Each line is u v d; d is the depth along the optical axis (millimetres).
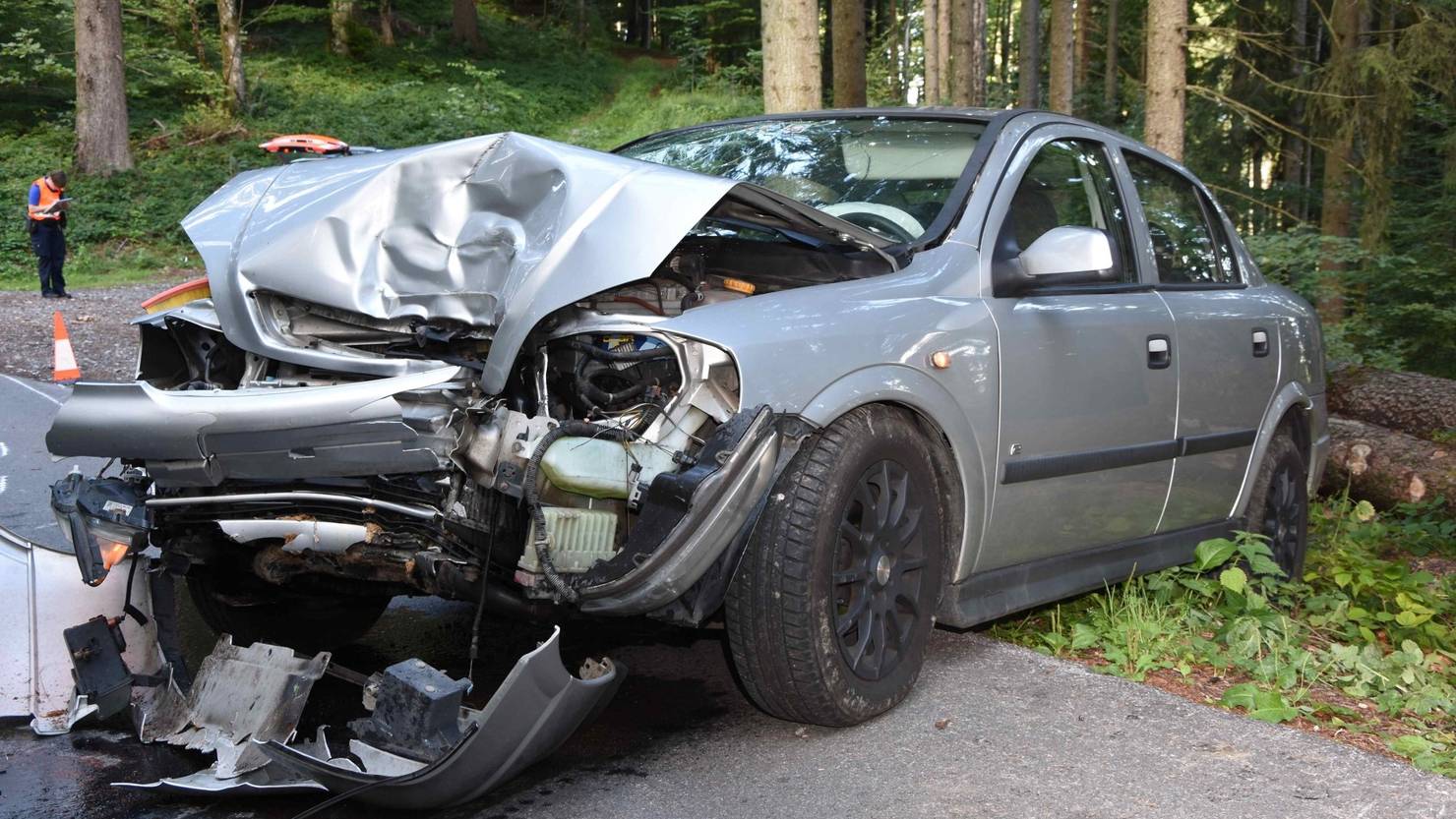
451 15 42750
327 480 2818
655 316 2898
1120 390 4004
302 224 3004
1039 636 4168
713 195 2891
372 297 2936
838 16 13922
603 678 2641
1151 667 3857
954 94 19250
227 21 28859
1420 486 7348
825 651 2961
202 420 2713
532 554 2666
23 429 7477
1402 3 15281
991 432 3463
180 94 29812
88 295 17281
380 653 3773
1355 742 3443
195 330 3174
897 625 3250
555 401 2936
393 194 3039
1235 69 21281
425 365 2801
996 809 2707
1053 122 4215
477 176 3021
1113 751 3061
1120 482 4102
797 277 3369
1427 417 7805
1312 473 5477
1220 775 2941
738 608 2920
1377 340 12312
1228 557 4543
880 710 3182
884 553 3156
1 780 2836
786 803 2707
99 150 24047
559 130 33938
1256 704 3527
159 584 3162
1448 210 14438
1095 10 29359
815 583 2912
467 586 2840
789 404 2850
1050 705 3375
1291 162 21266
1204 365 4504
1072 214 4098
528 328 2721
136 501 2932
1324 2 21016
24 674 3154
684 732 3125
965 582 3539
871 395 3045
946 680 3547
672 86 38781
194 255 21906
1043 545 3852
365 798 2590
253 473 2740
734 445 2676
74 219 22000
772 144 4266
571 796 2732
